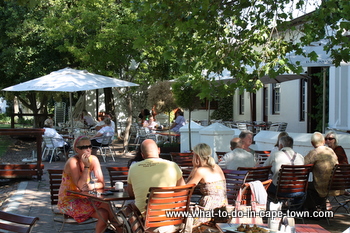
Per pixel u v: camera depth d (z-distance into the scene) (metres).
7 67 20.41
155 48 15.09
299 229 4.24
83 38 17.78
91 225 6.68
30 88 12.09
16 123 43.00
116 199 5.00
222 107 27.42
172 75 17.70
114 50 16.08
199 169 5.33
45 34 16.92
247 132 7.61
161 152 12.84
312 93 16.67
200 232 5.25
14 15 19.31
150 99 14.38
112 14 16.19
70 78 12.68
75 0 17.61
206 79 7.60
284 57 7.71
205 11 6.98
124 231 4.95
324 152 6.86
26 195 8.90
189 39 7.63
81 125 19.86
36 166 10.69
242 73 7.49
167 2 6.97
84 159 5.48
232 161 6.85
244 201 5.32
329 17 7.45
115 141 21.50
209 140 11.69
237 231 4.18
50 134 13.87
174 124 15.70
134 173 4.95
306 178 6.70
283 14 7.76
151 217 4.66
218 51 7.49
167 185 4.93
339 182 6.86
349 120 13.52
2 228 3.59
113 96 23.78
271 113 21.48
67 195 5.54
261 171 6.53
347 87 13.62
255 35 7.45
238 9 7.45
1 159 15.25
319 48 8.69
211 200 5.25
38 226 6.57
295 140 9.62
